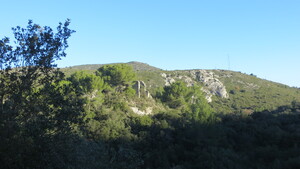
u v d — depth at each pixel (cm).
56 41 1068
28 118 1007
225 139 4169
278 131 3884
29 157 932
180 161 3731
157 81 10488
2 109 905
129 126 4509
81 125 1145
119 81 5828
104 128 3884
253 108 8550
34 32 1073
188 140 4109
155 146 4194
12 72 1028
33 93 1037
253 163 3356
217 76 13638
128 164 1291
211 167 3247
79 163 1082
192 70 13838
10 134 901
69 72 7462
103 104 4975
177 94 6544
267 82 14000
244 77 14062
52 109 1027
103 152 1246
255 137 4106
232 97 10906
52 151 995
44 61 1054
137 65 17650
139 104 5569
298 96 11088
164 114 5300
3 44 1018
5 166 880
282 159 3169
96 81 4488
